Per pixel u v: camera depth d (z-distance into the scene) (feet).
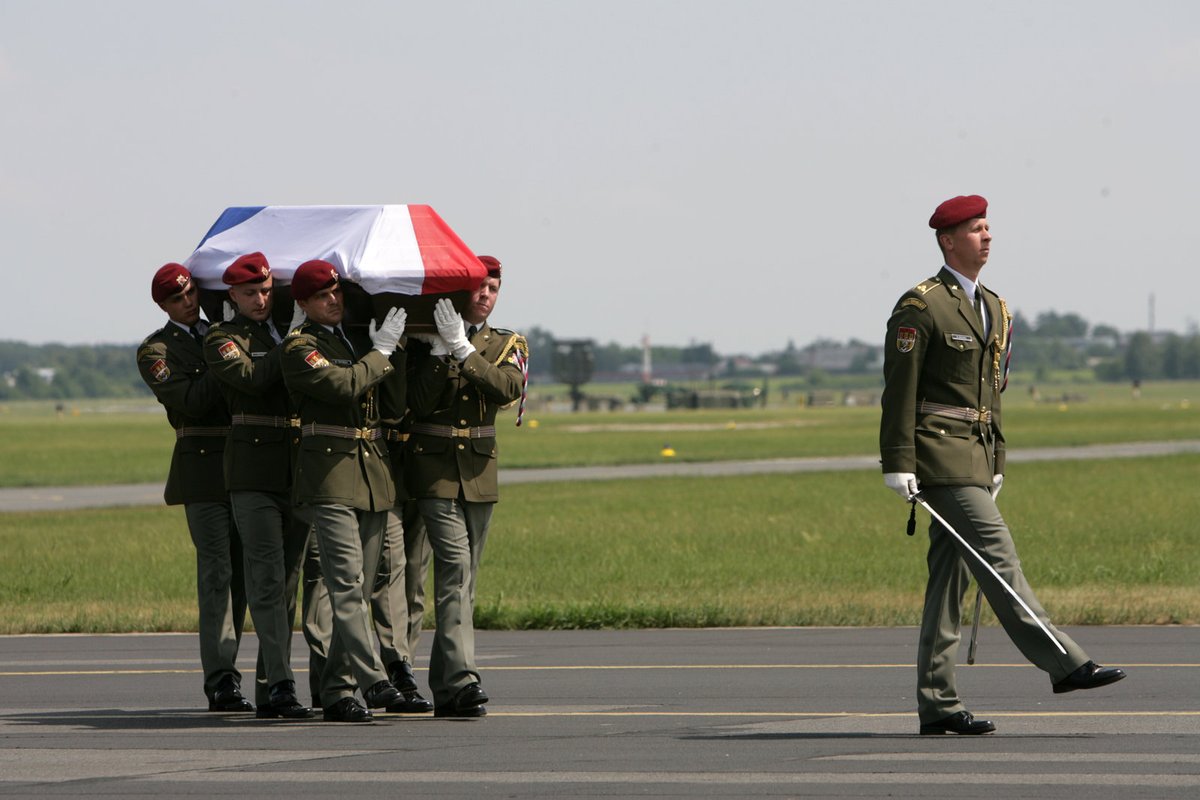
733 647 141.18
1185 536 258.37
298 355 99.91
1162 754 87.71
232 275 103.96
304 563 111.55
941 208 94.22
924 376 94.17
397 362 105.19
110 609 179.42
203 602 110.42
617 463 550.77
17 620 168.04
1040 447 630.74
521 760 88.28
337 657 103.81
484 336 107.24
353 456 102.83
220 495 109.70
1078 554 228.63
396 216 105.91
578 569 217.56
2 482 476.13
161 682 124.98
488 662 132.87
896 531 275.59
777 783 80.79
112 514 342.23
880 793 78.07
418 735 97.60
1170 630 149.69
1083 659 91.09
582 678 122.72
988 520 92.68
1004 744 91.35
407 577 112.16
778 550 243.81
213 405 108.17
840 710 105.70
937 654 94.84
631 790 79.61
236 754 91.40
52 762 89.25
